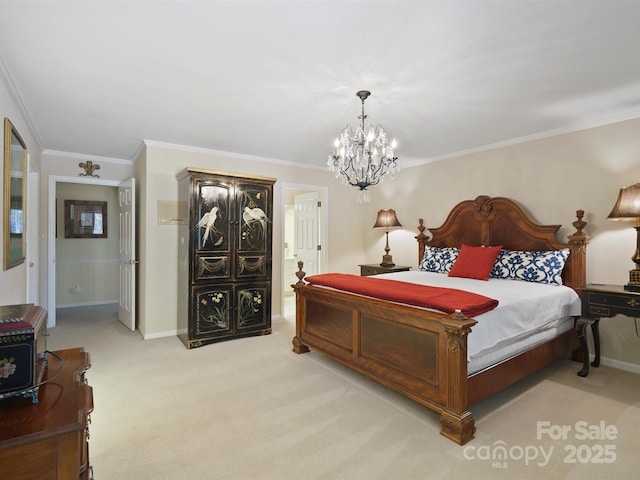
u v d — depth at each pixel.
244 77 2.41
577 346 3.34
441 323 2.11
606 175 3.29
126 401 2.53
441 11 1.71
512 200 3.96
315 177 5.31
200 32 1.89
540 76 2.41
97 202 6.25
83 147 4.29
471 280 3.60
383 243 5.58
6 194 2.32
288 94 2.69
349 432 2.15
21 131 2.99
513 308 2.51
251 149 4.33
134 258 4.27
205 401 2.54
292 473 1.78
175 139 3.92
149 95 2.71
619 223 3.23
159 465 1.83
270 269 4.29
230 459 1.89
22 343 1.02
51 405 1.01
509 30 1.87
